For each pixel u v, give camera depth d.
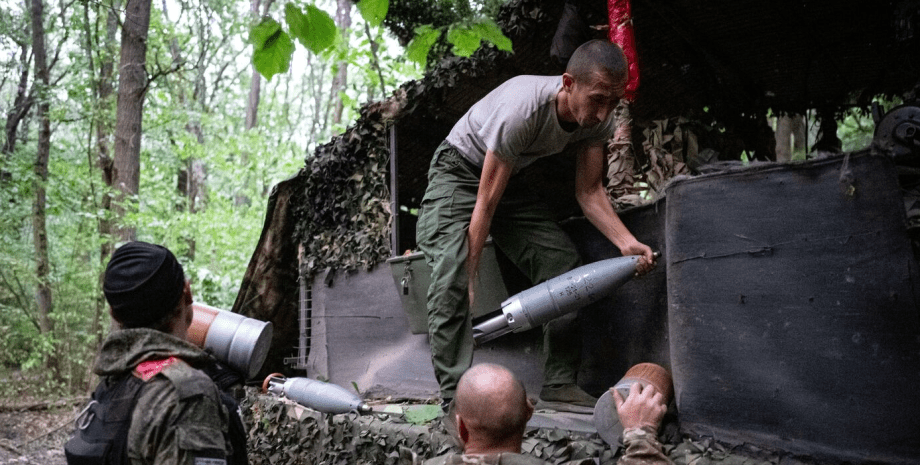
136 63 10.52
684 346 2.54
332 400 3.64
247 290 5.82
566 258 3.25
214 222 12.58
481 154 3.26
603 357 3.31
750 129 6.52
